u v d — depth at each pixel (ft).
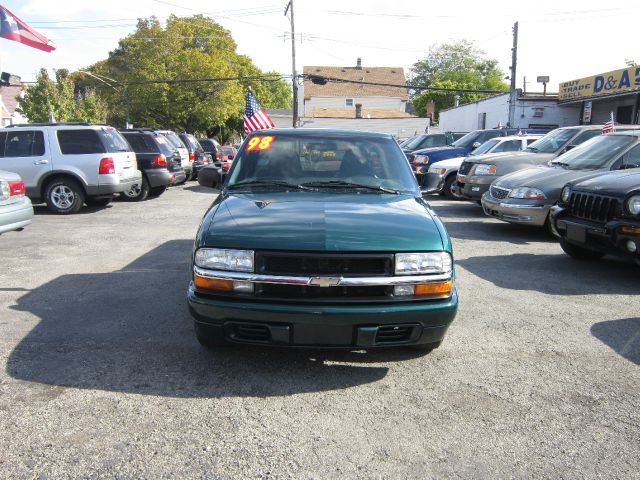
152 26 127.95
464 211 37.86
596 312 15.97
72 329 14.08
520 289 18.31
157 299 16.76
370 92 217.77
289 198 13.17
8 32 34.76
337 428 9.48
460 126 124.47
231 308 10.55
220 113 134.72
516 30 94.73
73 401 10.23
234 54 160.97
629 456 8.77
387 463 8.49
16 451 8.60
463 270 20.79
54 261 21.81
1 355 12.32
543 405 10.41
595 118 89.15
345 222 11.34
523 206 26.30
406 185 14.66
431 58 257.96
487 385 11.23
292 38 129.29
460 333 14.17
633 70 70.64
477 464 8.51
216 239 10.90
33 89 93.04
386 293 10.66
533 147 36.94
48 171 34.68
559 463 8.56
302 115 200.85
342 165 14.97
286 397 10.57
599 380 11.51
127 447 8.77
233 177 14.74
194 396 10.53
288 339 10.57
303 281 10.39
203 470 8.21
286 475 8.14
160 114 136.77
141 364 11.94
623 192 18.20
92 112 93.71
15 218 22.44
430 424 9.67
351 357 12.51
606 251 19.06
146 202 42.63
